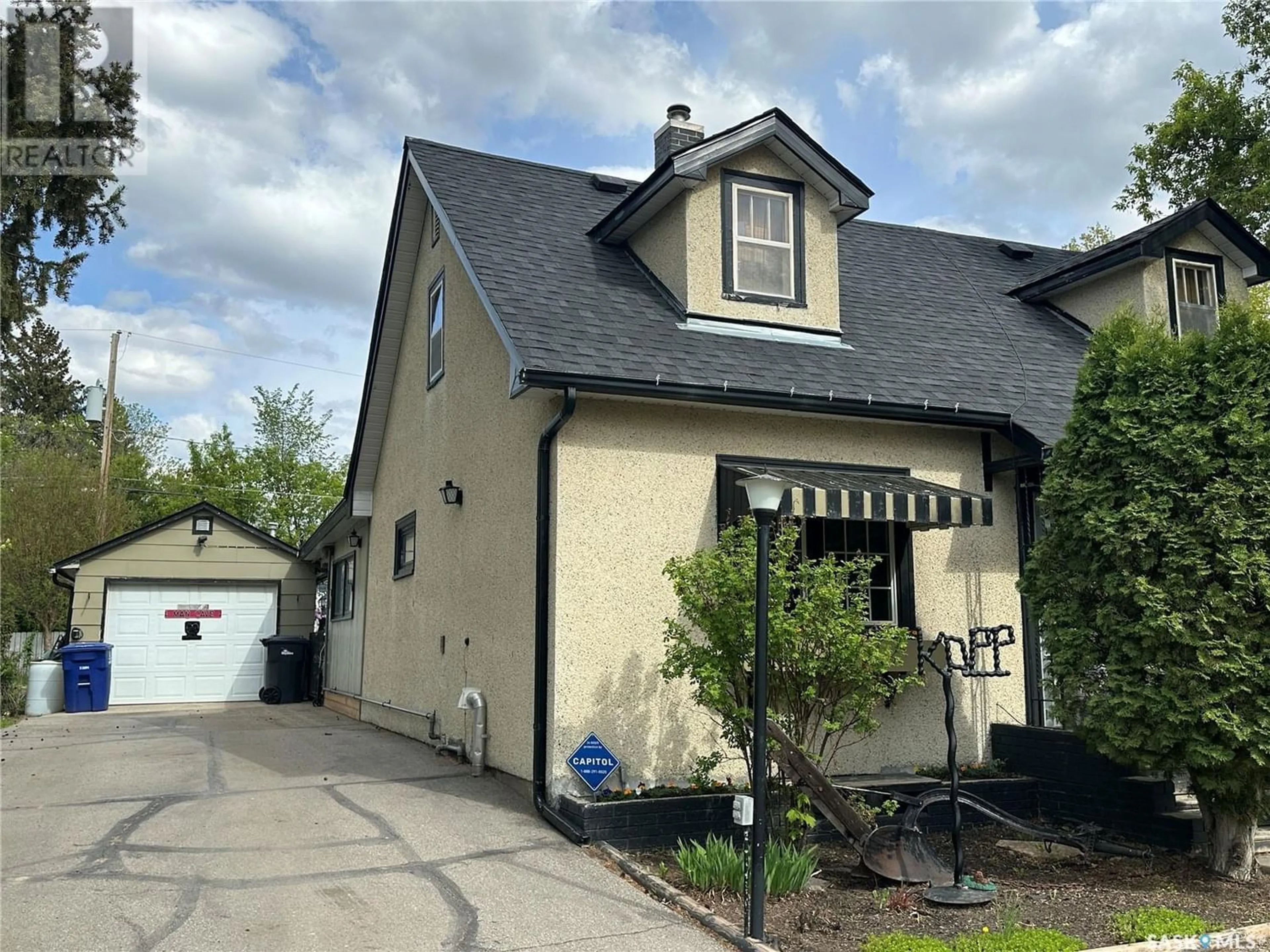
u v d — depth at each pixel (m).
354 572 19.62
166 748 13.61
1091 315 14.90
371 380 17.62
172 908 6.60
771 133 11.66
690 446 10.11
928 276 15.59
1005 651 11.31
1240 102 22.03
